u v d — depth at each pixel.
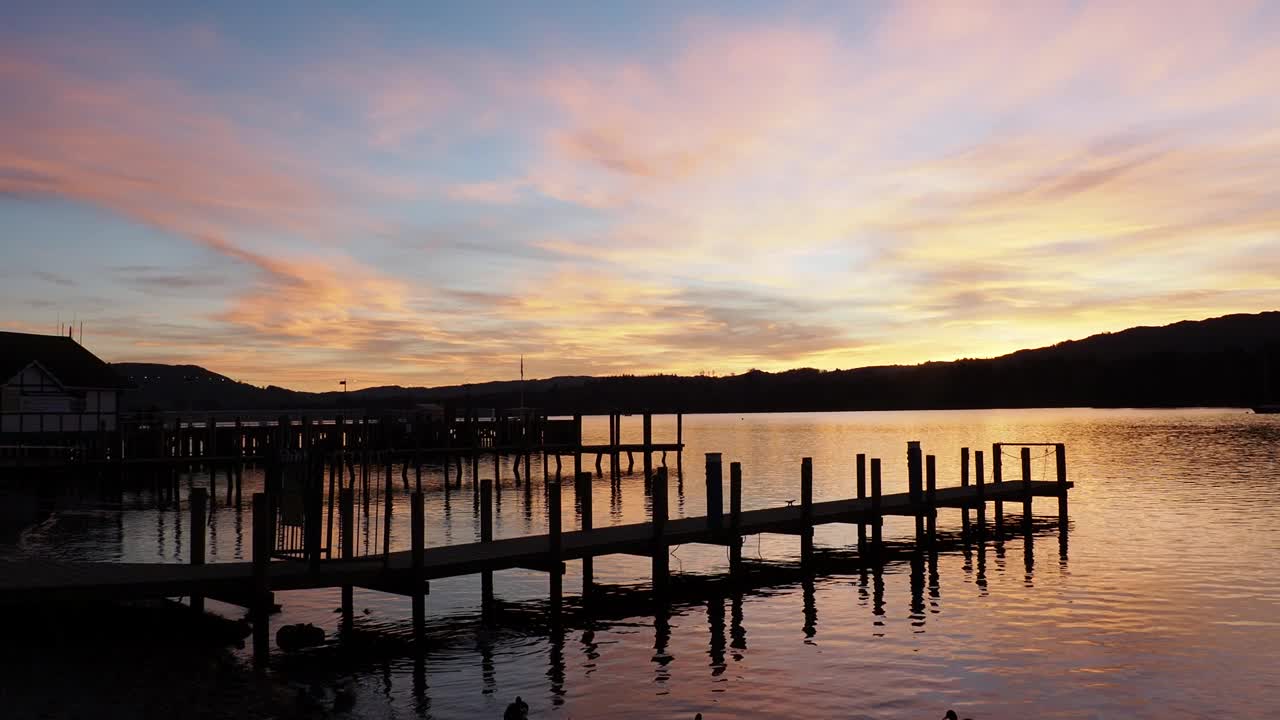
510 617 21.36
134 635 19.33
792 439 119.50
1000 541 31.94
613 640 19.36
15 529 36.00
